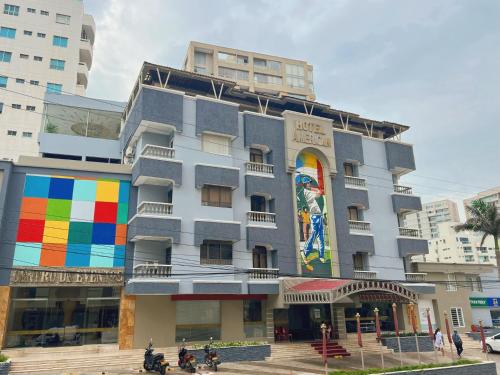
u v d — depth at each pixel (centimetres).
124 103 3634
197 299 2784
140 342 2617
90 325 2631
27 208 2683
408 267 3706
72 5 5866
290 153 3300
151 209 2756
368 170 3719
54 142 3378
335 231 3303
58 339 2558
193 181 2919
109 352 2505
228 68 6359
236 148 3189
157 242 2867
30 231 2648
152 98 2902
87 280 2645
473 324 3916
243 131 3259
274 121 3369
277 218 3136
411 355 2856
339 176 3506
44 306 2581
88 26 6178
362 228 3494
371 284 2494
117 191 2905
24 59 5400
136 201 2923
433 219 14662
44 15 5666
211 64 6319
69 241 2706
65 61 5594
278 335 3011
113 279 2700
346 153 3603
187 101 3064
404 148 3931
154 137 3053
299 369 2303
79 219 2766
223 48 6419
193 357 2244
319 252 3203
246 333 2931
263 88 6462
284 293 2877
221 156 3066
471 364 2292
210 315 2855
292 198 3244
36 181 2753
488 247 10612
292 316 3150
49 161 2812
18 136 5122
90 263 2703
